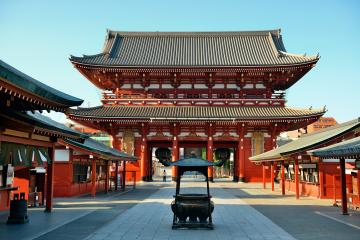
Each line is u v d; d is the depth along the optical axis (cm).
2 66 1085
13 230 1648
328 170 3203
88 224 1830
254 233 1638
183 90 6153
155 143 6356
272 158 3506
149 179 6256
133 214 2198
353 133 2678
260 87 6128
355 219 2050
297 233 1639
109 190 4081
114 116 5566
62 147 3158
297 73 6025
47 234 1568
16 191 2411
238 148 6019
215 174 9575
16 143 1773
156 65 5862
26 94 1276
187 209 1723
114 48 6806
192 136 5984
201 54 6638
